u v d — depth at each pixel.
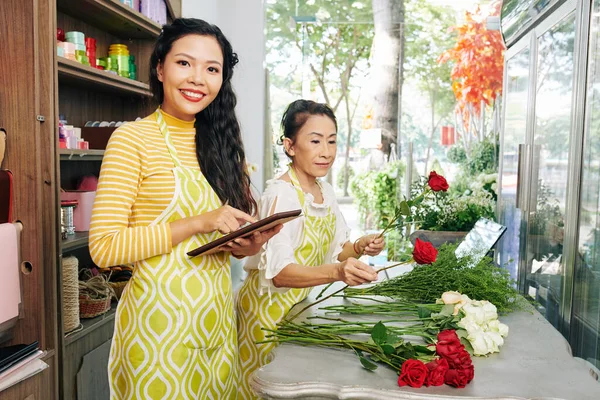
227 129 1.72
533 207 2.69
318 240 1.81
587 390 1.09
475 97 6.04
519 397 1.05
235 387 1.74
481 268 1.69
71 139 2.51
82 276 2.85
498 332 1.40
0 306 1.85
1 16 1.99
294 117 1.79
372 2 5.81
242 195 1.74
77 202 2.64
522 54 3.05
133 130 1.55
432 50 6.02
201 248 1.47
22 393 1.87
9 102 2.01
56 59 2.07
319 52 6.11
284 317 1.57
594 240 1.96
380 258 5.45
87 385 2.46
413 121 6.12
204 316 1.58
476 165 5.96
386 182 5.97
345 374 1.17
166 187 1.55
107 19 2.93
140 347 1.53
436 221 4.59
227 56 1.67
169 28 1.56
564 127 2.26
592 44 2.02
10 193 1.97
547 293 2.44
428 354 1.21
